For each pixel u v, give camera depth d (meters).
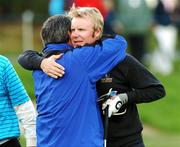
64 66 12.71
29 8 53.50
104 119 12.93
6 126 13.01
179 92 34.66
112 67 12.91
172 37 40.50
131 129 13.11
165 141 27.80
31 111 13.20
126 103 13.00
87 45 12.98
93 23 13.01
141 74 13.05
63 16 13.13
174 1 44.94
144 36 36.38
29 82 33.25
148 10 36.22
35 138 13.11
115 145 13.05
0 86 13.02
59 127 12.59
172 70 39.84
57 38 13.01
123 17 35.88
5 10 54.25
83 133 12.55
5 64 13.12
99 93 13.05
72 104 12.60
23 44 43.28
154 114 31.80
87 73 12.72
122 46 13.03
